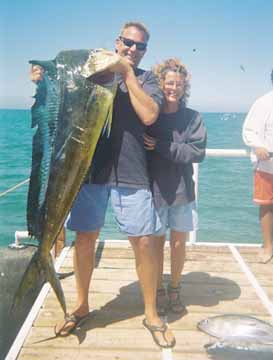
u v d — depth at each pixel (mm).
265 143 4969
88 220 3258
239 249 5484
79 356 3084
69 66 2793
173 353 3125
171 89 3289
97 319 3598
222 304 3906
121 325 3506
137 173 3139
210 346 3094
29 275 2904
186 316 3664
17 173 20922
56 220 2875
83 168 2848
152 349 3178
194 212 3615
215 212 11562
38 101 2836
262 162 5023
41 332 3393
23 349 3158
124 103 3107
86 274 3418
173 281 3738
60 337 3320
